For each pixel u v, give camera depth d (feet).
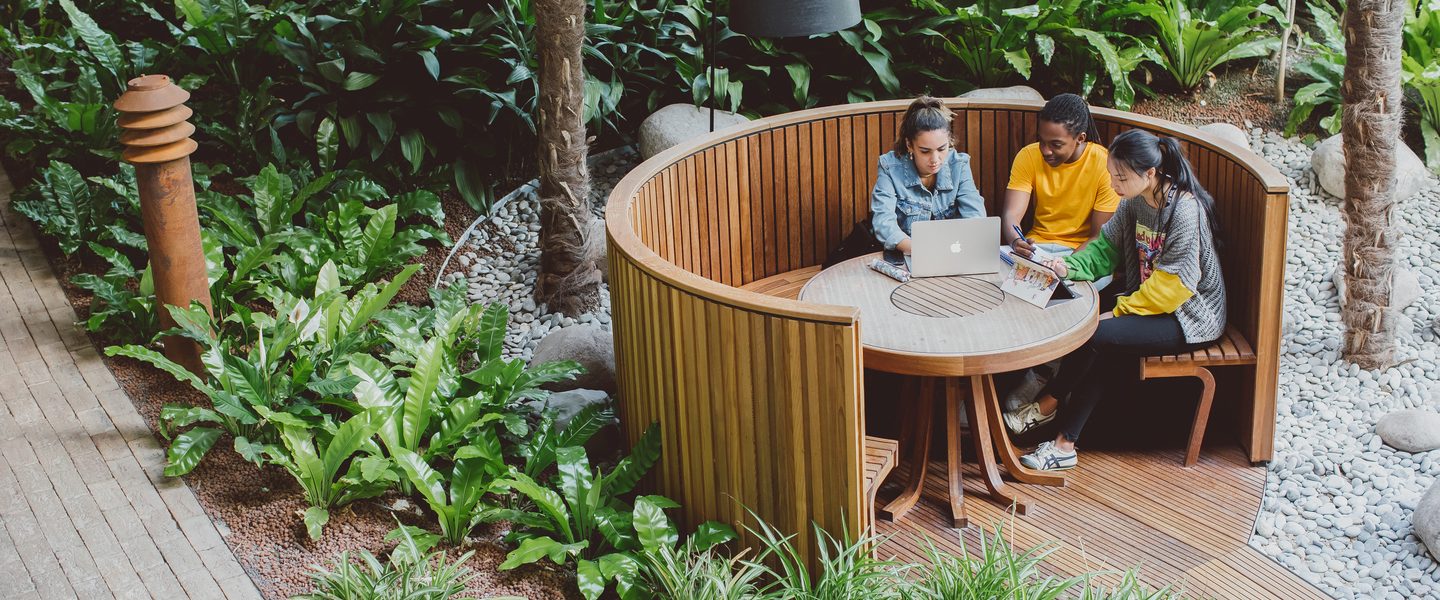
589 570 11.80
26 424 13.67
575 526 12.85
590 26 21.01
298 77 20.49
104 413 13.91
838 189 17.83
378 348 16.33
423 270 18.90
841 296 14.32
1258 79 22.63
